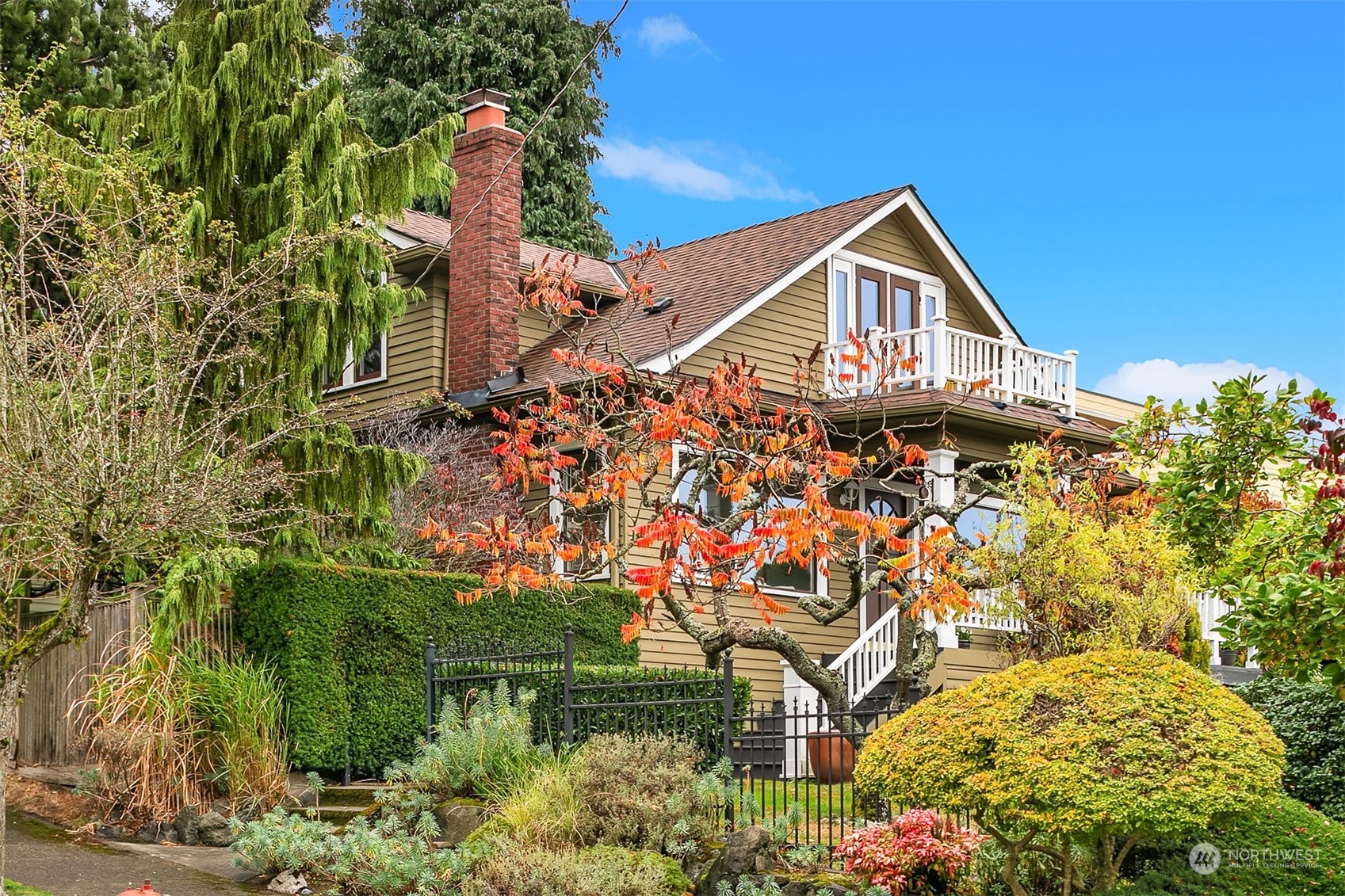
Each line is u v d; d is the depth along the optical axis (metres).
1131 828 9.47
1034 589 14.70
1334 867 10.67
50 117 19.08
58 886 10.83
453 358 20.88
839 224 22.73
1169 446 13.20
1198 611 18.14
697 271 23.61
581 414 15.34
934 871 10.85
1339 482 9.38
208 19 16.03
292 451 15.38
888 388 21.19
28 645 9.02
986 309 24.70
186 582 13.85
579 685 13.21
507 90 40.34
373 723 14.87
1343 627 9.15
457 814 12.14
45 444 9.09
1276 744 9.85
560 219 40.19
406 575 15.45
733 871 10.82
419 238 21.64
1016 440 20.75
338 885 11.22
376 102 39.72
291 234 14.14
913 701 12.14
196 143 15.67
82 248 11.85
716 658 13.85
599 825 11.47
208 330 14.44
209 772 13.30
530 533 17.23
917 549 13.38
